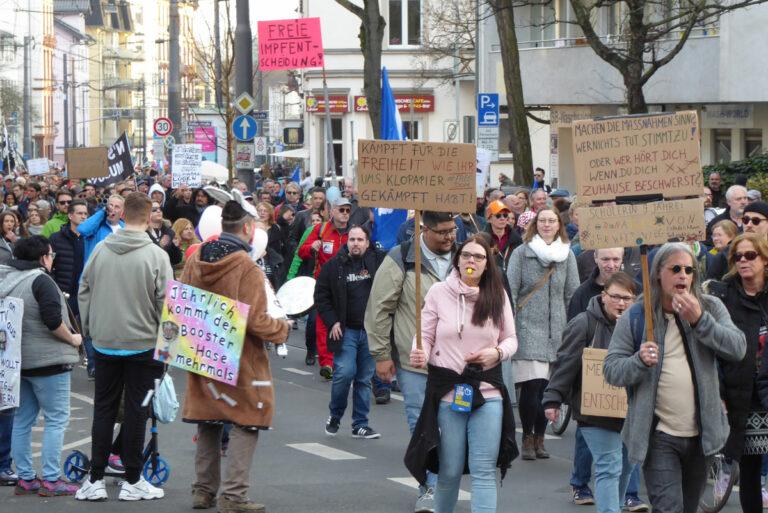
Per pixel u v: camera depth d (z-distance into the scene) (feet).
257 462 42.45
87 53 465.88
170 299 34.14
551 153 138.82
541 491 38.55
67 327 37.11
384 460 42.93
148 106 523.70
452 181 32.14
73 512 34.68
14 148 201.46
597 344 32.96
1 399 35.83
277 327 33.71
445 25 196.24
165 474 37.73
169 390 35.99
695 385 26.91
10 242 59.98
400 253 36.60
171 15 146.82
